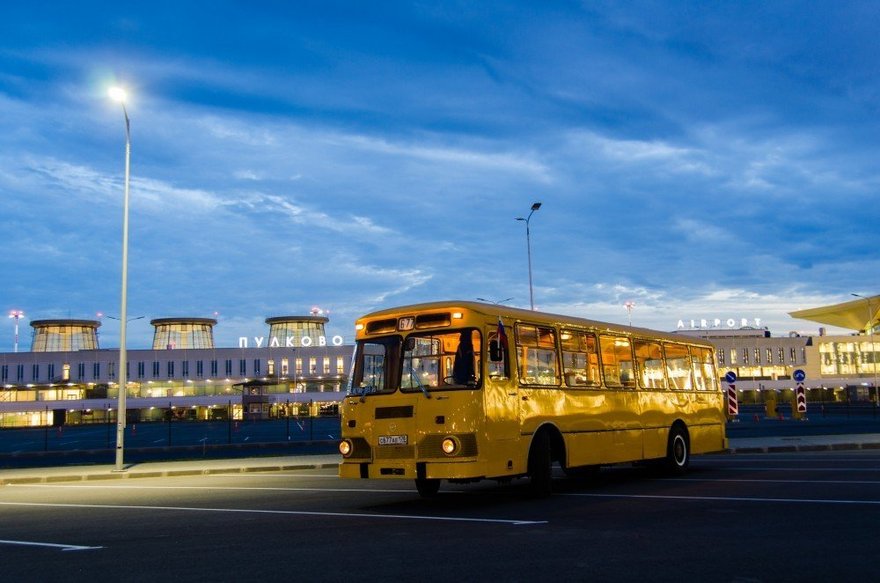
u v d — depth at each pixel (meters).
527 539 9.53
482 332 13.13
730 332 134.38
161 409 120.12
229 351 125.00
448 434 12.71
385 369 13.78
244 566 8.37
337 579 7.61
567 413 14.88
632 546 8.91
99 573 8.26
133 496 16.78
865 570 7.55
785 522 10.35
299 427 71.69
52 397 122.38
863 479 15.52
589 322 16.20
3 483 22.47
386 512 12.59
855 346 131.88
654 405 17.80
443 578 7.52
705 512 11.49
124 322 25.47
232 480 20.88
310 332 152.12
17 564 8.90
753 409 83.62
